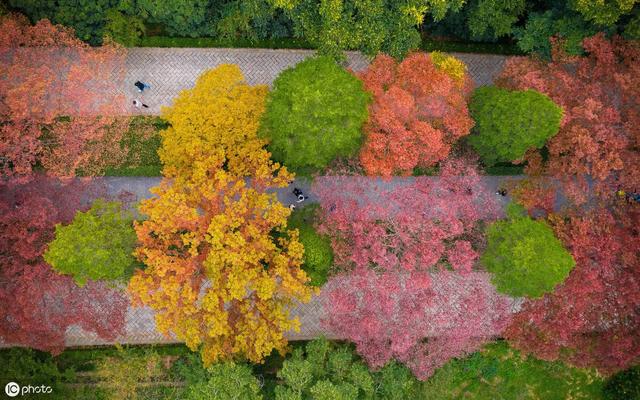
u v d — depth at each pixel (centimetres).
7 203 3266
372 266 3281
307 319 3875
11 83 3156
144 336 3816
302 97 2898
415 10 3222
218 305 3048
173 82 3875
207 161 3147
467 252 3133
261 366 3831
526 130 3142
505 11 3631
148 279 3019
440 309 3403
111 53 3438
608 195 3381
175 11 3572
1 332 3231
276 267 3125
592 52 3384
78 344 3803
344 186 3425
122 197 3478
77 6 3484
